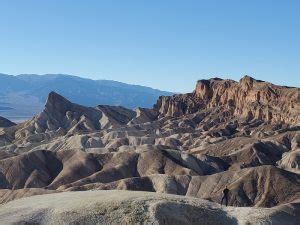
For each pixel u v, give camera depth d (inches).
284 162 6717.5
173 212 1907.0
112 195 2103.8
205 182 5167.3
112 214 1887.3
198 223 1911.9
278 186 4869.6
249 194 4872.0
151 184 5206.7
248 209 2095.2
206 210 1975.9
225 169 6550.2
